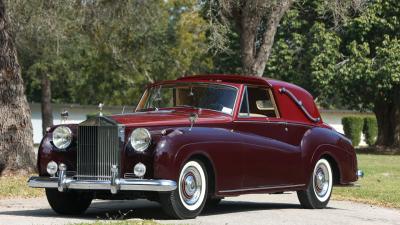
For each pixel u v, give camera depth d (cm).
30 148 3566
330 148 2395
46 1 5022
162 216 2045
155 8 5700
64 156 1958
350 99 7306
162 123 1909
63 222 1842
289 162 2238
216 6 4066
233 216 2072
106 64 9238
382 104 7488
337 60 6875
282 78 7162
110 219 1945
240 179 2058
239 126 2084
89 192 2003
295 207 2445
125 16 4919
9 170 3481
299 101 2339
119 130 1862
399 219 2214
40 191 2864
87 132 1902
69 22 5812
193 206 1930
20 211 2206
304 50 7000
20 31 5538
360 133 10000
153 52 8306
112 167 1847
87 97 10906
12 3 4684
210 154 1953
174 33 8950
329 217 2159
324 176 2409
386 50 6575
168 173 1839
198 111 2120
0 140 3488
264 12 3981
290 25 7031
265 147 2147
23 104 3553
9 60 3503
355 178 2508
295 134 2281
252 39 4019
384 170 4475
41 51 7800
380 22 6644
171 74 9319
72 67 9475
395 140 7425
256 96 2205
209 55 8712
